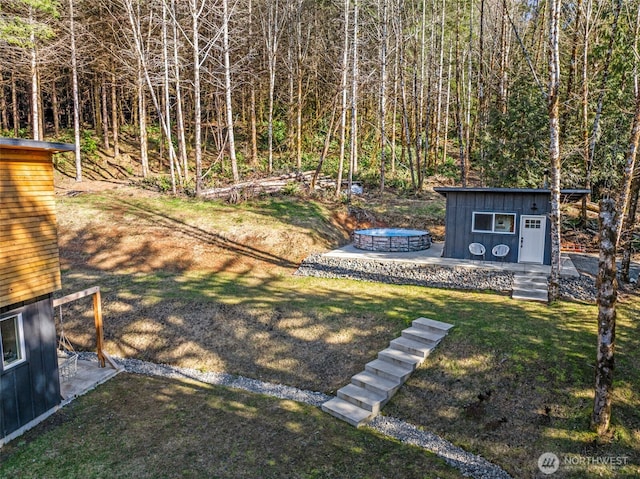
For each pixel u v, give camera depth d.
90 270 16.39
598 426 7.61
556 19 10.95
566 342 9.72
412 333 10.76
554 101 11.30
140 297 13.78
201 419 8.94
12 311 8.51
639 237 16.84
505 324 10.77
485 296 13.27
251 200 22.58
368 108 37.88
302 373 10.58
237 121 38.88
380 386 9.41
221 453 7.82
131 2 23.72
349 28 28.70
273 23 31.94
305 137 37.50
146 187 25.02
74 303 13.71
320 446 8.03
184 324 12.54
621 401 8.12
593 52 20.34
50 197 9.46
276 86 37.72
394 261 15.59
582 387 8.46
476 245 15.73
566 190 14.19
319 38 33.94
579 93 20.31
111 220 19.58
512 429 8.06
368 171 30.30
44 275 9.24
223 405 9.48
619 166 19.77
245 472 7.31
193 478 7.18
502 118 21.08
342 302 13.02
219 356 11.45
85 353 12.09
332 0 28.41
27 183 8.84
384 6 26.00
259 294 13.98
